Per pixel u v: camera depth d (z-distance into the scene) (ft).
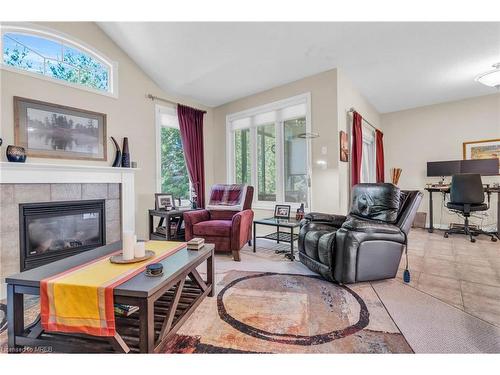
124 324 4.89
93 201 10.64
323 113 12.00
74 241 10.18
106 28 10.92
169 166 14.55
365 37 9.35
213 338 4.92
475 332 5.03
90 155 10.71
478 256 10.23
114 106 11.64
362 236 7.25
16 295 4.48
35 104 9.20
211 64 11.44
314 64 11.40
